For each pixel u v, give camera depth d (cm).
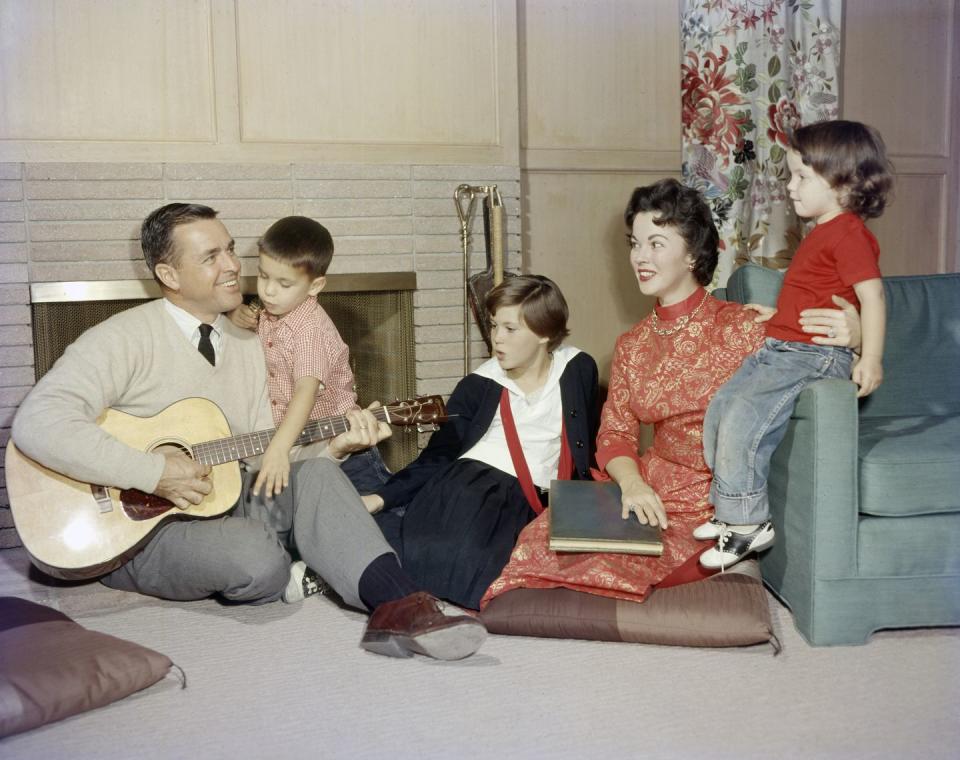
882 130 391
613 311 366
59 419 201
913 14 389
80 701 168
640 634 199
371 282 311
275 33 296
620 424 231
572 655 195
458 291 321
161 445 214
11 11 271
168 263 222
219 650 199
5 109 273
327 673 187
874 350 200
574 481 231
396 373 321
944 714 167
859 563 197
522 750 156
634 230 220
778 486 213
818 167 208
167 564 215
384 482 254
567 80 347
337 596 231
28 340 278
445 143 317
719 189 334
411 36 310
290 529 226
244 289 295
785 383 202
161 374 224
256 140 296
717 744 157
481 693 177
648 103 358
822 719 165
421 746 158
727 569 211
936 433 216
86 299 282
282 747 158
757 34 331
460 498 228
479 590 213
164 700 176
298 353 241
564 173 353
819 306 208
